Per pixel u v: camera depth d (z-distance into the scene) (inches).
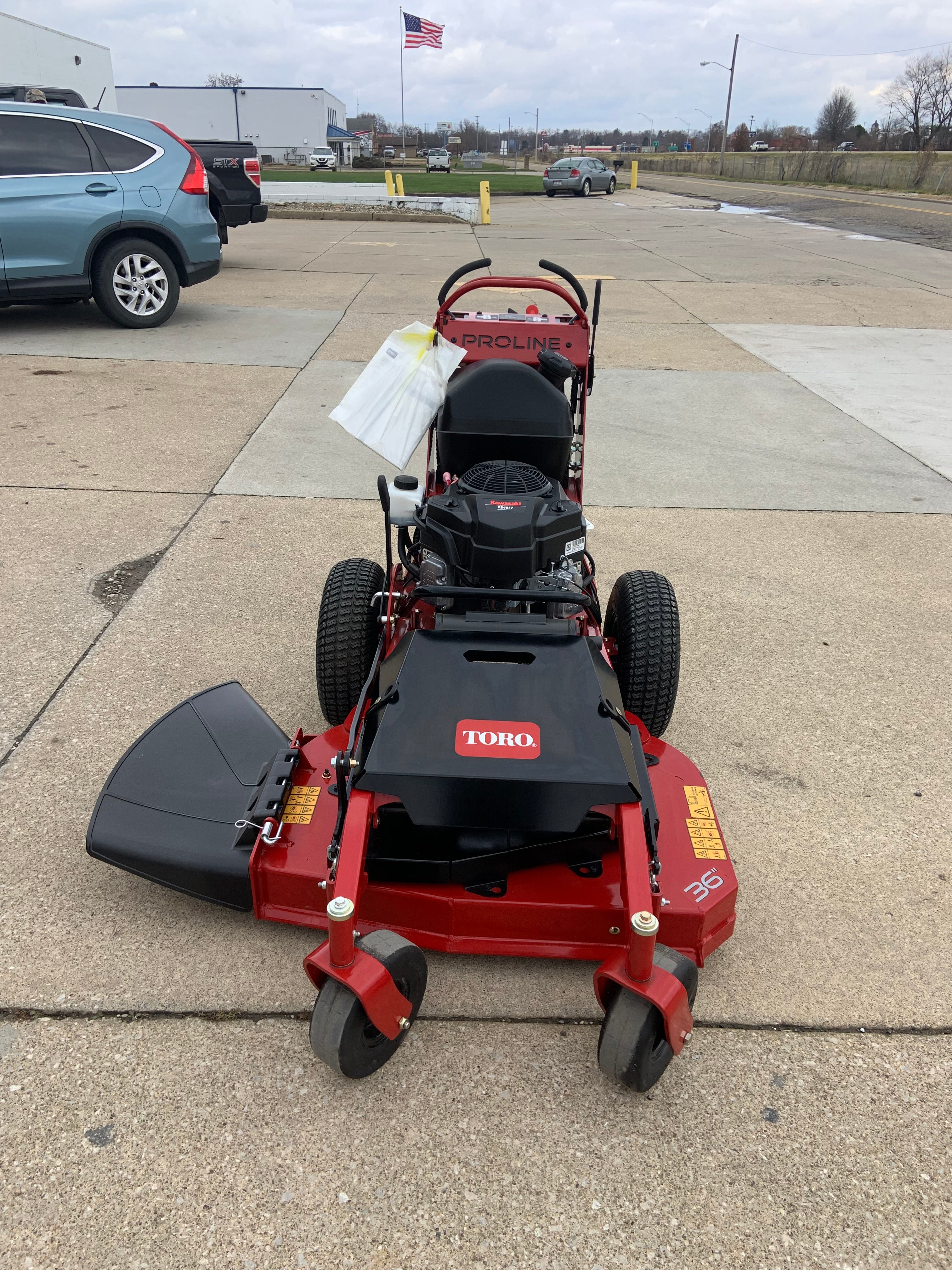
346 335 381.1
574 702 94.3
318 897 97.7
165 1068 87.7
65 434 260.4
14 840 115.0
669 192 1642.5
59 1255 72.0
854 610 185.9
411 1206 76.7
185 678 150.3
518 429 135.9
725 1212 77.4
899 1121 85.9
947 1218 77.6
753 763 137.9
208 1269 71.6
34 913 104.7
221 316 408.8
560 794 86.6
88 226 350.9
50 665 152.3
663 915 93.7
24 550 192.7
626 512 230.8
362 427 139.9
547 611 118.0
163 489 227.5
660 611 125.1
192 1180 78.0
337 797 102.9
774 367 368.2
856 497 245.1
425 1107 85.3
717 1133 84.2
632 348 390.6
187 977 97.6
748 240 789.2
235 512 216.5
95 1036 90.6
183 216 372.2
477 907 94.7
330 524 212.1
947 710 153.4
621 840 86.3
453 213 957.2
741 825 124.8
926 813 128.6
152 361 333.4
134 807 102.7
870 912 111.0
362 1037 81.1
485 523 110.7
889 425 302.8
